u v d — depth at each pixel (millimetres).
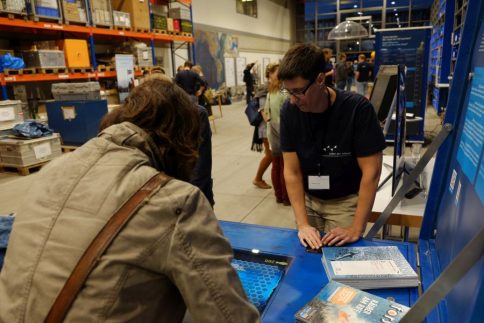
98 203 649
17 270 658
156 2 8539
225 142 6391
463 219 921
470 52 1122
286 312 982
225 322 652
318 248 1288
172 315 704
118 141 733
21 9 4934
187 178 841
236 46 13062
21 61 5004
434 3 12844
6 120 4613
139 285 629
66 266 617
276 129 3336
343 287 1022
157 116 764
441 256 1115
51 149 4797
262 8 15086
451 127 1205
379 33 5176
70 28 5730
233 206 3605
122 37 7727
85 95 5438
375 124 1478
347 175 1609
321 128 1524
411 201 1901
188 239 643
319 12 17266
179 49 9977
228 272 679
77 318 602
